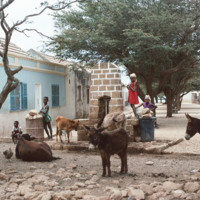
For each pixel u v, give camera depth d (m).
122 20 18.83
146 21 17.83
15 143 13.23
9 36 8.20
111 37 19.59
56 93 22.28
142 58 18.64
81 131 12.38
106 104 11.79
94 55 20.39
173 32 18.84
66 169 8.21
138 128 12.13
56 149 11.66
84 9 18.12
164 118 25.42
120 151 7.30
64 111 23.78
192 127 8.98
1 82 15.28
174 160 9.43
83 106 28.17
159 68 22.05
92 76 12.31
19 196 5.72
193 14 19.45
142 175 7.44
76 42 18.59
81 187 6.40
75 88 26.22
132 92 12.12
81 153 10.96
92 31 18.58
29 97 18.19
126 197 5.65
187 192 5.89
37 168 8.44
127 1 19.06
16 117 16.56
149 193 5.82
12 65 16.14
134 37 17.34
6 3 7.58
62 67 23.66
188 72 24.81
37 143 9.55
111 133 7.05
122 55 20.00
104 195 5.84
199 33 19.75
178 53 21.38
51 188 6.29
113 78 12.06
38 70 19.31
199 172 7.39
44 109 13.27
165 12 18.16
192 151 10.39
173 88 26.38
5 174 7.58
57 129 12.33
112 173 7.61
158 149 10.48
